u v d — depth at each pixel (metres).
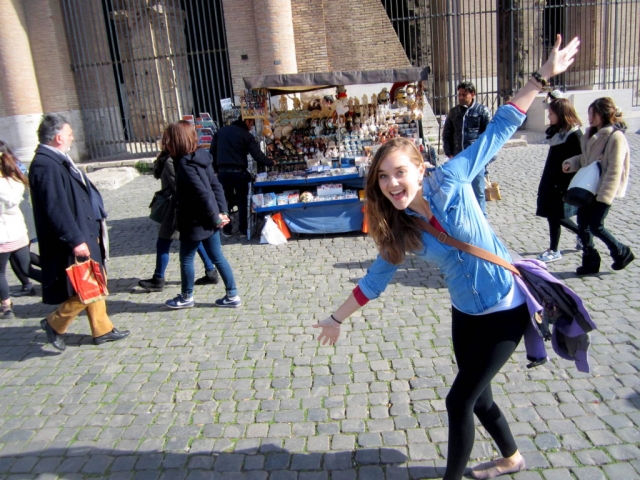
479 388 2.34
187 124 4.80
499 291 2.35
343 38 15.17
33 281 6.49
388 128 7.42
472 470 2.78
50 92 14.99
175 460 3.08
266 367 4.05
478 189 7.04
